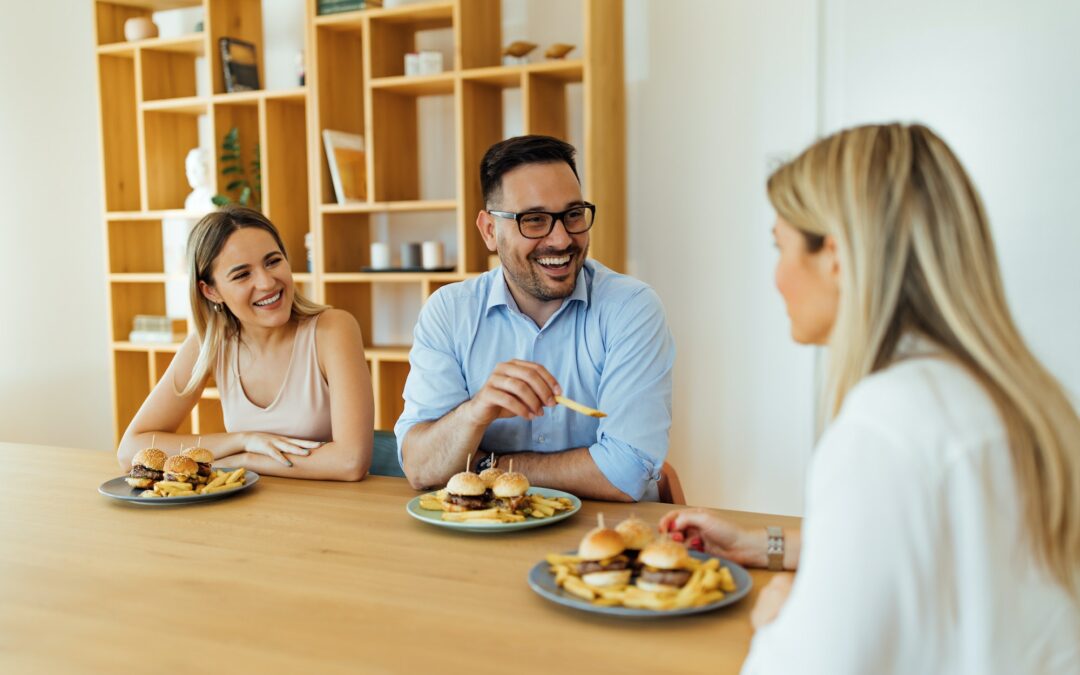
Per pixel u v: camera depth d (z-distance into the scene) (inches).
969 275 33.4
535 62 137.9
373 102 136.6
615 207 130.1
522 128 141.0
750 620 42.8
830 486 31.2
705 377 133.3
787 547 49.7
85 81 172.1
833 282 36.2
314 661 39.1
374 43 136.6
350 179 141.9
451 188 146.7
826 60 122.0
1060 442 32.0
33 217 165.9
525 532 57.7
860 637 29.8
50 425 169.3
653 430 70.6
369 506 65.4
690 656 38.9
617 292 76.2
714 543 50.9
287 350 86.3
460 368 79.4
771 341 128.9
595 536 45.5
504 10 140.4
